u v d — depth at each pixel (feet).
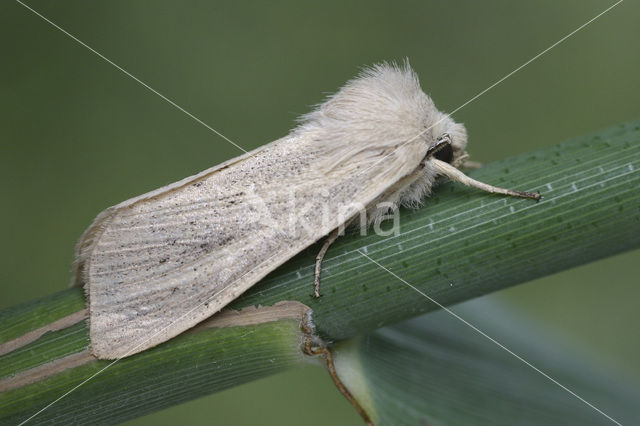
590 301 0.36
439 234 0.28
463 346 0.30
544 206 0.27
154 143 0.36
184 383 0.27
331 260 0.28
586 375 0.31
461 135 0.29
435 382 0.28
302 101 0.37
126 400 0.27
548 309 0.36
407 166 0.28
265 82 0.37
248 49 0.37
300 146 0.29
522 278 0.28
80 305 0.27
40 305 0.28
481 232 0.28
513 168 0.28
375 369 0.28
